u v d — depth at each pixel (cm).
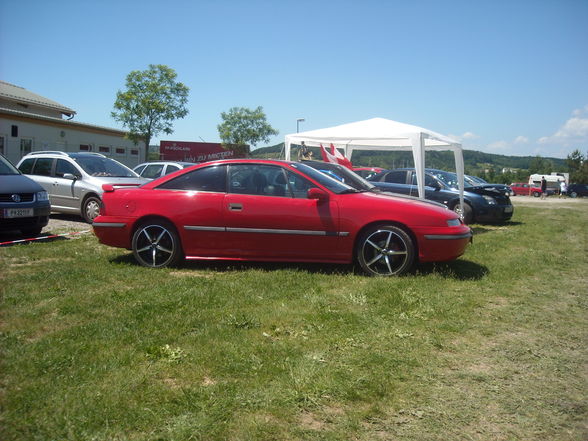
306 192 541
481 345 332
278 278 495
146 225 556
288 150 1076
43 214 741
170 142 3247
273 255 538
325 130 1023
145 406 232
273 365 281
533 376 285
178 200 550
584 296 471
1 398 236
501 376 283
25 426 213
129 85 2331
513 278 539
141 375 264
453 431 222
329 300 422
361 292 448
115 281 480
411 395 255
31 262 564
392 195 591
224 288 451
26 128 2234
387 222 525
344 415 231
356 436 214
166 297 417
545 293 478
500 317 395
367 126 976
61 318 359
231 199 540
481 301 437
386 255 523
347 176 673
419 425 226
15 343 307
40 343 304
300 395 246
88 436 207
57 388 247
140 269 538
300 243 531
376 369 282
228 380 262
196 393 245
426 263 593
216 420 221
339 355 302
